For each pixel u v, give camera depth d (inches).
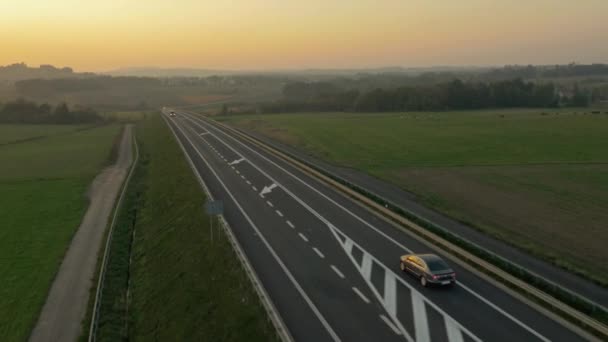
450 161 2775.6
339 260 1232.2
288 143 3577.8
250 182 2161.7
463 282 1101.7
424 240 1384.1
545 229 1530.5
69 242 1704.0
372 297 1019.9
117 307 1188.5
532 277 1077.8
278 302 997.2
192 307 1066.7
